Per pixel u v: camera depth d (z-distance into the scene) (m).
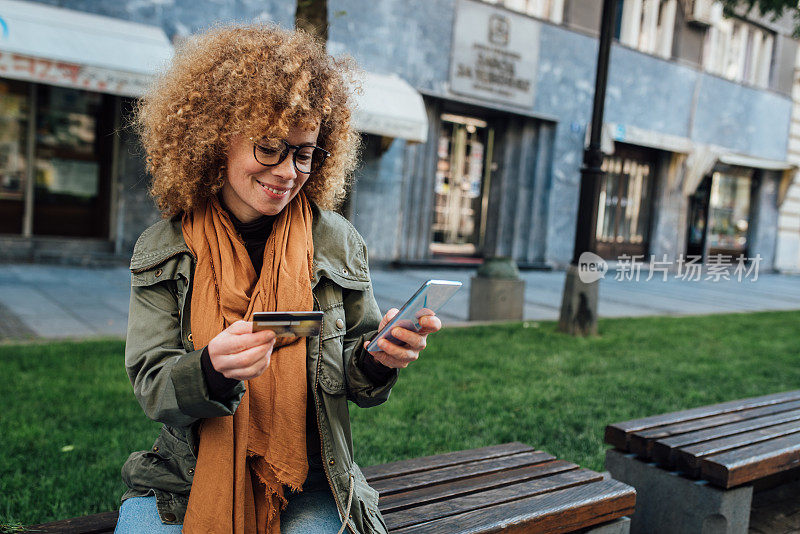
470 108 14.47
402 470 2.29
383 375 1.50
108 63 8.73
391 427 3.92
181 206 1.46
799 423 3.12
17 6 8.98
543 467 2.40
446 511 1.98
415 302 1.35
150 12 10.48
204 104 1.40
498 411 4.37
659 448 2.76
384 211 13.22
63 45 8.59
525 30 14.52
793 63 20.56
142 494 1.50
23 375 4.46
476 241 15.56
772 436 2.89
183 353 1.37
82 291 8.33
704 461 2.60
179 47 1.54
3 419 3.64
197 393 1.24
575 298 7.33
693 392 5.11
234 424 1.39
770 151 20.58
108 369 4.75
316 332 1.23
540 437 3.90
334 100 1.50
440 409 4.33
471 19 13.74
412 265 13.61
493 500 2.07
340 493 1.49
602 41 7.13
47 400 3.99
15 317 6.55
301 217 1.54
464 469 2.33
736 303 12.44
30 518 2.61
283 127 1.33
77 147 10.84
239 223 1.50
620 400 4.77
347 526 1.50
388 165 13.12
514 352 6.21
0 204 10.38
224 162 1.44
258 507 1.45
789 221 21.05
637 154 17.58
